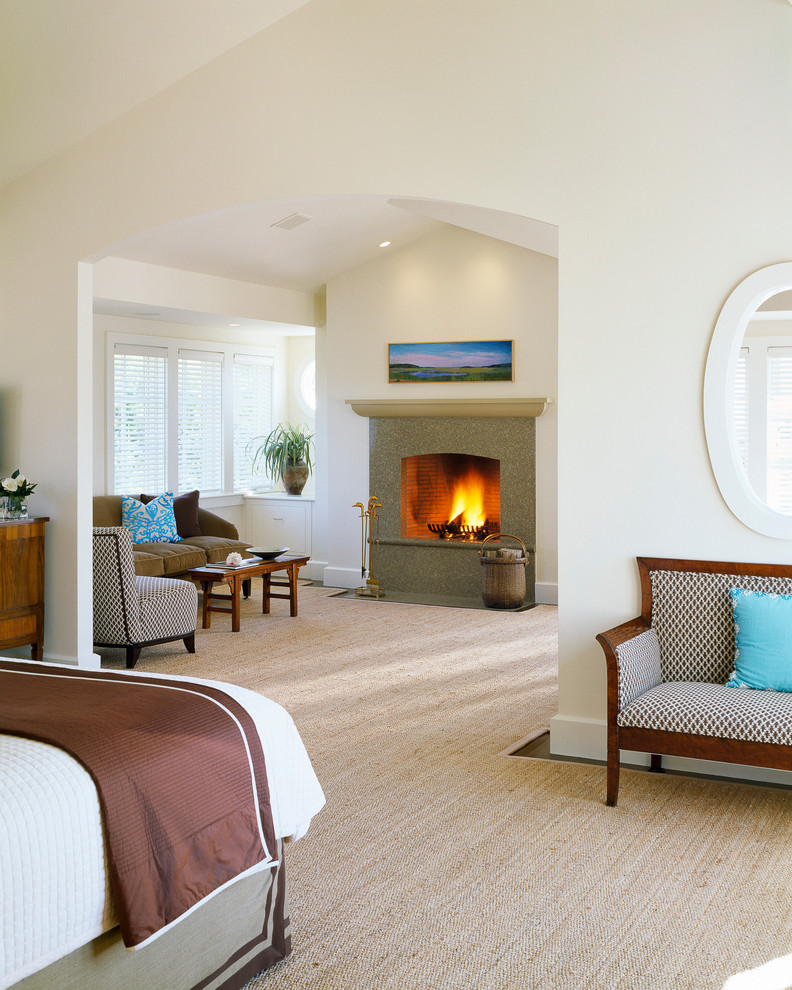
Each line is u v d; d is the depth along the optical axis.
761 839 3.35
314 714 4.91
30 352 5.79
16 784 2.01
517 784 3.90
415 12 4.48
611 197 4.15
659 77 4.05
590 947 2.63
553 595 8.15
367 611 7.81
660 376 4.10
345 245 7.99
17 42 4.51
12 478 5.71
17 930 1.89
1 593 5.41
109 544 5.79
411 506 8.94
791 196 3.86
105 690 2.65
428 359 8.40
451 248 8.27
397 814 3.59
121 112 5.30
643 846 3.29
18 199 5.79
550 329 7.98
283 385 10.43
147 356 8.73
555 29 4.21
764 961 2.55
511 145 4.32
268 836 2.49
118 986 2.14
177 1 4.45
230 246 7.33
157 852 2.15
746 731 3.41
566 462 4.28
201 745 2.39
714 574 4.00
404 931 2.73
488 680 5.60
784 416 5.22
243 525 9.86
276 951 2.56
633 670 3.70
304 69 4.73
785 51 3.85
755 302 3.92
